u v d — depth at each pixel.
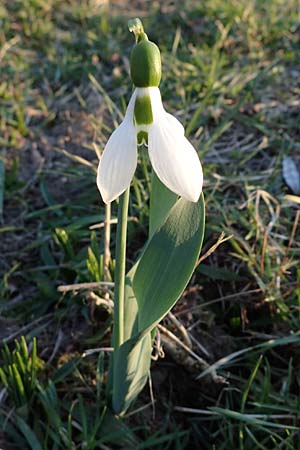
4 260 0.33
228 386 0.28
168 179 0.18
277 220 0.33
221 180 0.36
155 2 0.60
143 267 0.23
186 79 0.45
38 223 0.36
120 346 0.23
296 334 0.28
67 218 0.35
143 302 0.23
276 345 0.29
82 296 0.30
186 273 0.21
